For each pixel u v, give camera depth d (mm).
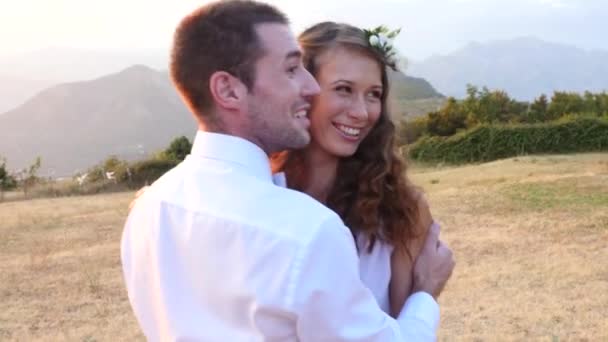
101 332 7000
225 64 1659
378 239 2066
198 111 1735
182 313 1656
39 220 15602
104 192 23625
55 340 6812
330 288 1523
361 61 2137
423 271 2104
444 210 13273
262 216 1571
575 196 13266
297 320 1516
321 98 2137
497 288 7875
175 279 1682
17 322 7562
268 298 1515
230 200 1625
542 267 8680
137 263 1803
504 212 12633
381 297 2057
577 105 31938
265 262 1531
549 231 10805
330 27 2174
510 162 21594
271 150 1764
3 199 22484
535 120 31297
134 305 1835
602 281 7883
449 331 6465
